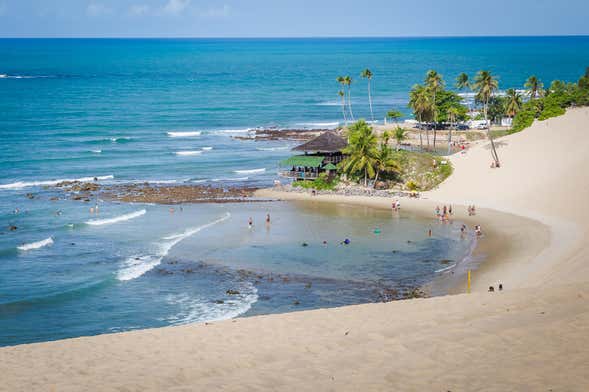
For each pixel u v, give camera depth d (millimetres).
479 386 18547
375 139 90750
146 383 21203
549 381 18406
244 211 77750
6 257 57906
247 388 19812
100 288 49750
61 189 91250
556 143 91875
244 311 44750
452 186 87750
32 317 44031
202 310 45125
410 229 68312
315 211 77625
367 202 82500
